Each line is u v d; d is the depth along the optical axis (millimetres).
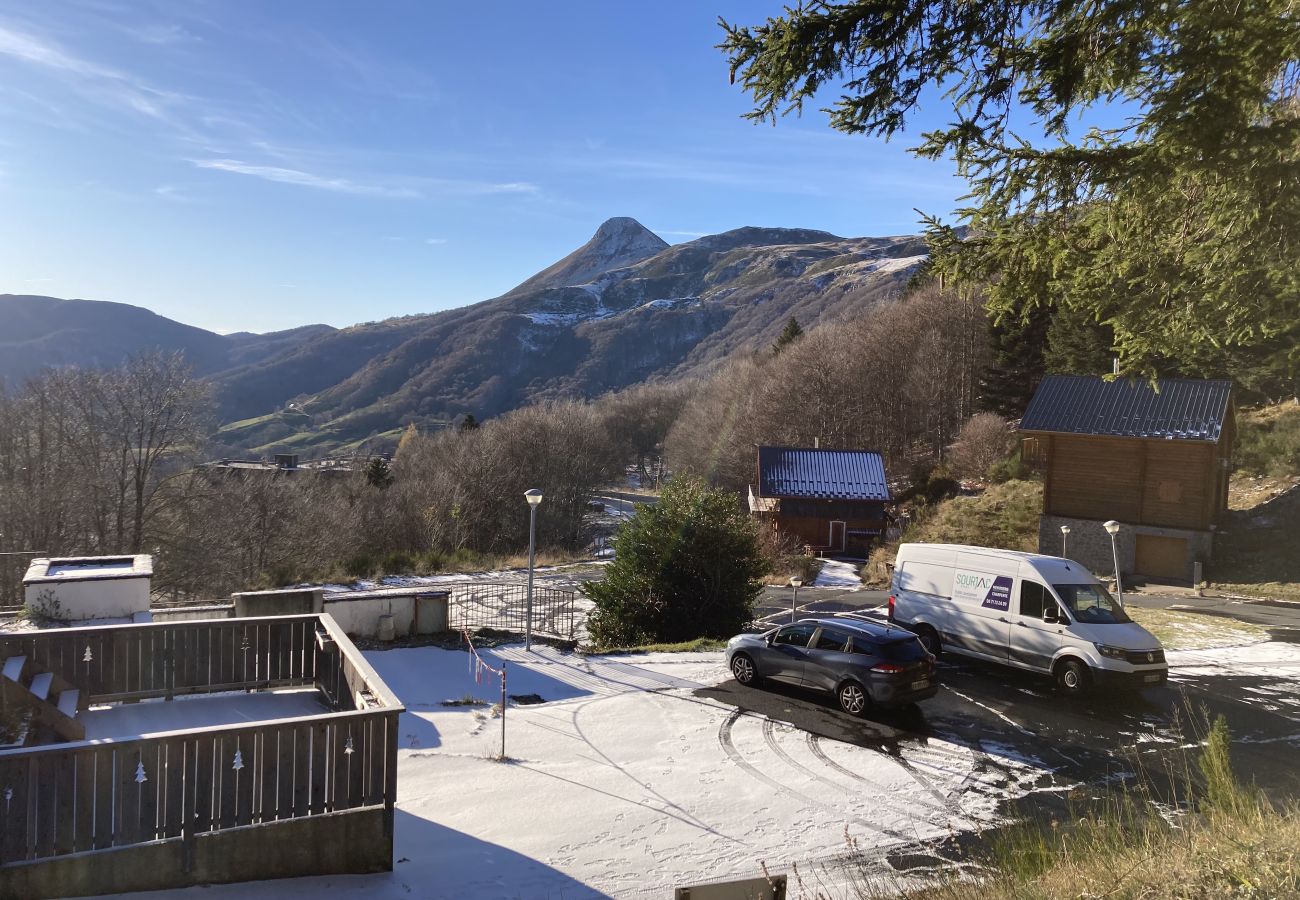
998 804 9906
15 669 9336
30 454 36625
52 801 6918
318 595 17578
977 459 53688
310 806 7828
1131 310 8836
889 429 72500
